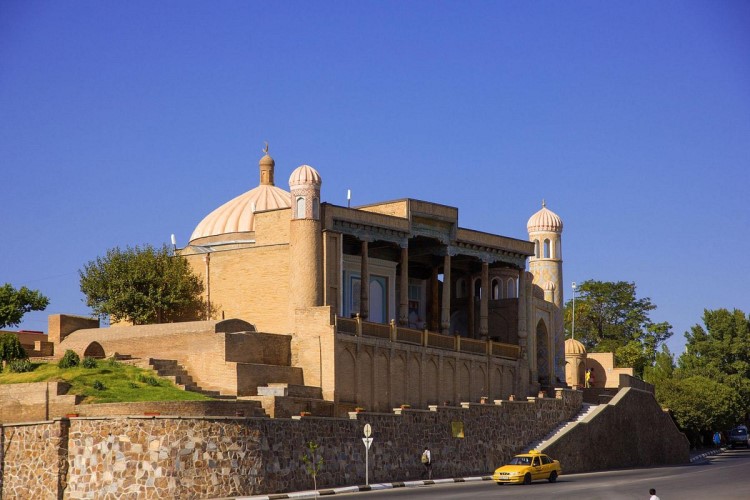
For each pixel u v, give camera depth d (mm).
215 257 60000
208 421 42562
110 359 51094
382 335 56781
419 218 62438
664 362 105375
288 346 54094
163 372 49969
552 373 74312
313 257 55844
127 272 61281
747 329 112438
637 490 46188
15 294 62219
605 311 121688
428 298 69562
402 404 57750
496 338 70938
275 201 65562
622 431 69500
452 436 56219
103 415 43625
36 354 54906
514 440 61375
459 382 62344
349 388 54219
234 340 50938
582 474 60531
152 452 41750
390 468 51406
